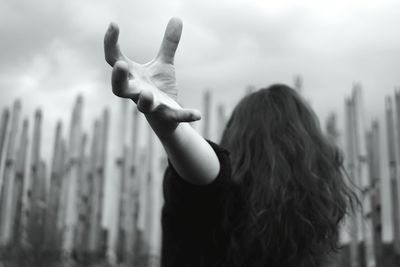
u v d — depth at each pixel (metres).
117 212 7.41
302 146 1.11
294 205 1.03
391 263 5.85
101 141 7.80
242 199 0.98
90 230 7.52
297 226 1.02
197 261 0.92
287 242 1.00
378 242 6.03
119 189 7.41
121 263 7.31
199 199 0.87
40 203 7.07
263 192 1.01
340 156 1.32
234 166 1.08
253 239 0.96
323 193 1.10
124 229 7.41
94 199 7.61
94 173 7.70
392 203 6.05
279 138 1.11
